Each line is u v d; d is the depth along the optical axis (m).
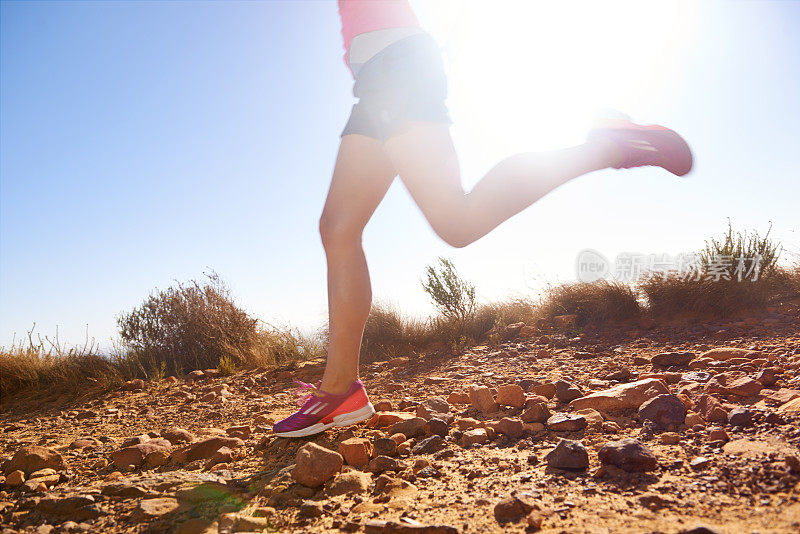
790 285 6.00
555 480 1.56
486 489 1.56
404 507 1.48
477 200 1.59
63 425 3.84
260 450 2.27
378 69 1.58
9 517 1.63
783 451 1.53
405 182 1.60
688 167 1.71
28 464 2.15
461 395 3.08
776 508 1.20
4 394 5.68
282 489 1.70
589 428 2.15
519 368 4.25
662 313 6.18
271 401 4.00
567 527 1.22
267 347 6.82
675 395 2.17
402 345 6.37
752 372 2.85
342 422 2.08
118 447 2.71
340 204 1.84
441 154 1.56
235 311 7.04
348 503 1.56
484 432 2.21
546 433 2.17
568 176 1.63
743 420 1.89
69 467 2.27
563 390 2.72
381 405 3.04
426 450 2.09
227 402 4.17
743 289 5.70
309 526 1.41
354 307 1.93
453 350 5.70
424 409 2.63
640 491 1.41
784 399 2.11
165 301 6.89
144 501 1.61
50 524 1.55
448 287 6.52
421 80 1.56
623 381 3.23
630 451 1.58
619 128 1.71
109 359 6.36
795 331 4.27
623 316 6.28
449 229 1.59
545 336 5.79
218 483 1.77
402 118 1.54
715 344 4.19
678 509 1.26
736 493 1.32
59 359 6.14
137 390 5.27
